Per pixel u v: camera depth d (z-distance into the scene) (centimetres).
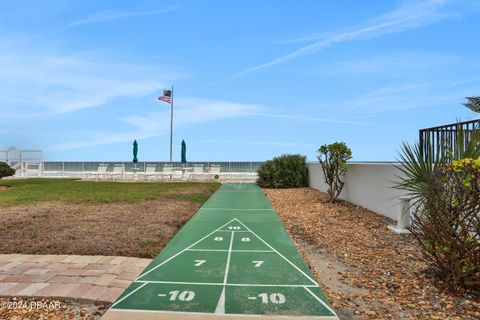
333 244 663
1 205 1062
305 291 421
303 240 695
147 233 704
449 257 429
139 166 2772
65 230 724
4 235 680
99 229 736
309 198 1332
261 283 446
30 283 439
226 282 448
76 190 1559
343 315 371
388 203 877
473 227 421
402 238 691
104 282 444
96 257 551
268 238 688
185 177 2595
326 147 1163
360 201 1074
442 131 730
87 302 392
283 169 1908
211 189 1650
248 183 2170
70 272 480
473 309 382
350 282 466
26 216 878
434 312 377
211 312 365
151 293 411
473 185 414
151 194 1393
